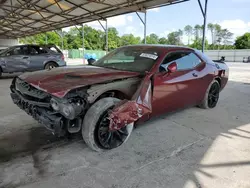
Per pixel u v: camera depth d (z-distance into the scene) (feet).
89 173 6.79
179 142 9.28
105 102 7.89
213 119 12.51
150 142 9.18
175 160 7.73
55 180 6.38
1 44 84.74
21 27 61.82
